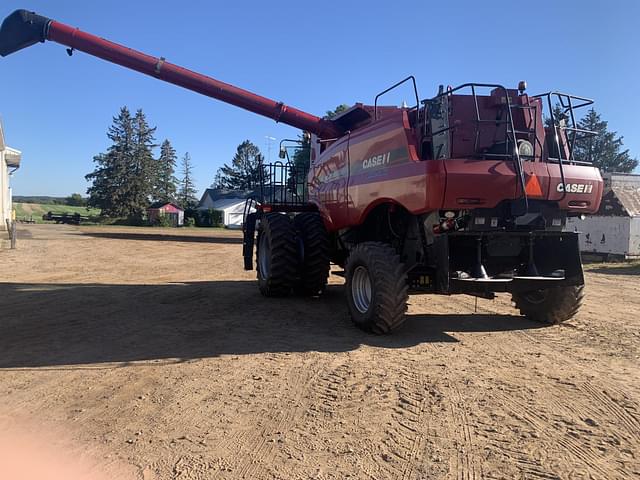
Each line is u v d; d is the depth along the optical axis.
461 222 5.79
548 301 7.03
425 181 5.65
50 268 14.33
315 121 10.03
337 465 3.21
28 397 4.35
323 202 8.74
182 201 104.44
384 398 4.31
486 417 3.92
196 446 3.45
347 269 6.86
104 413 4.01
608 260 19.27
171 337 6.41
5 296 9.48
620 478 3.05
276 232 9.02
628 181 21.59
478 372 4.99
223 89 10.07
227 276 13.29
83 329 6.82
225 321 7.38
